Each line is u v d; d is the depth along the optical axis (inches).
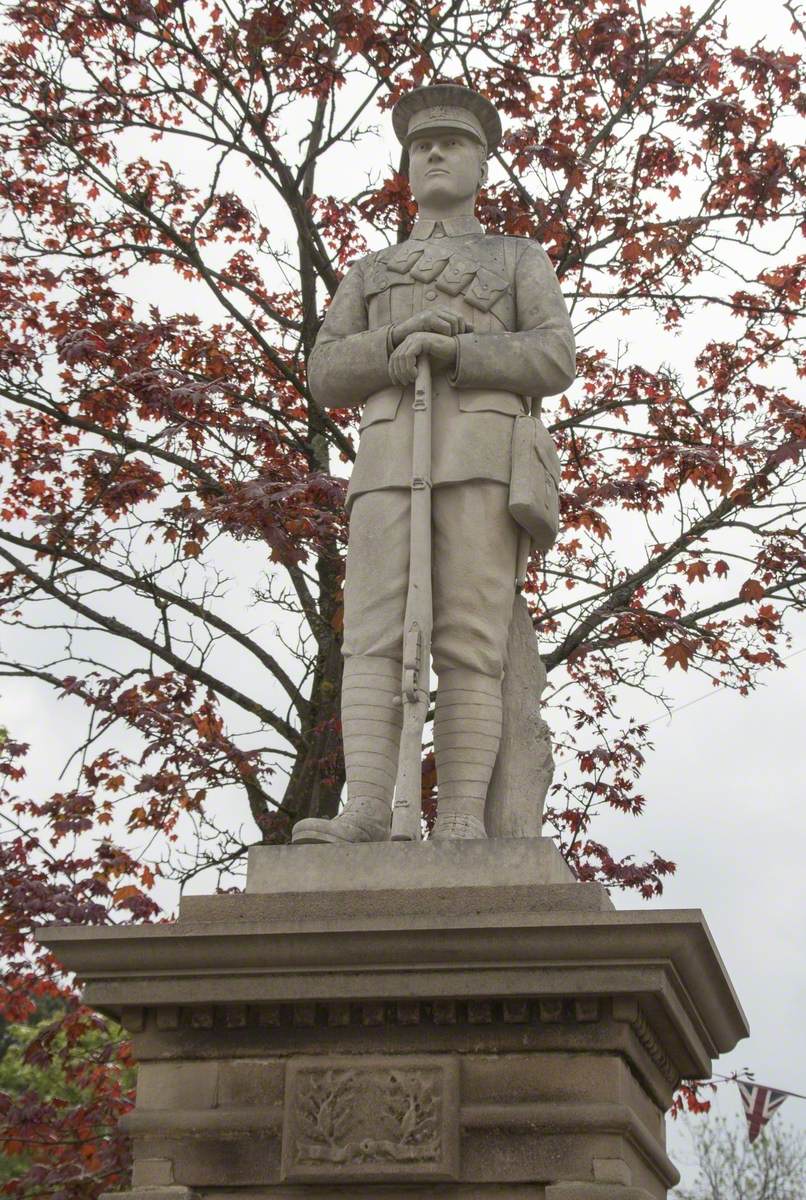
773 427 468.4
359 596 243.6
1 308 470.6
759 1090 610.2
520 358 247.1
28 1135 395.5
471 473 242.7
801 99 487.8
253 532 418.6
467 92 269.0
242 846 435.2
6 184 505.4
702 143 485.1
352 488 249.3
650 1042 214.4
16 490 490.9
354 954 205.9
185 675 457.1
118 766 453.1
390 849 218.5
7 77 497.7
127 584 452.8
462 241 263.3
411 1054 207.0
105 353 459.5
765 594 464.1
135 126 490.0
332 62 467.8
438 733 242.4
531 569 489.1
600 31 479.8
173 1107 210.5
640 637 461.4
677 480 474.9
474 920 202.8
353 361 252.4
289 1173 202.1
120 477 474.6
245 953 208.5
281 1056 210.8
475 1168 199.8
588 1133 199.8
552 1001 204.8
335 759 437.1
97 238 509.4
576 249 480.7
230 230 501.0
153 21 470.0
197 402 436.1
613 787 470.3
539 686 252.8
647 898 457.1
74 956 213.2
